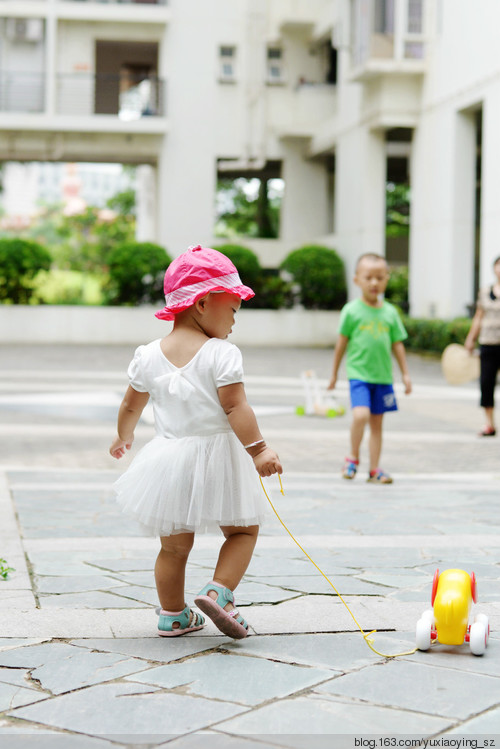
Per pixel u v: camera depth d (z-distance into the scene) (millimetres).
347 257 38000
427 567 6641
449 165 30984
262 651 4773
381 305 10875
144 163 42594
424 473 11703
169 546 5027
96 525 8023
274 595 5867
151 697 4078
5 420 16562
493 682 4289
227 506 4840
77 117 39406
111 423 16344
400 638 5027
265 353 34656
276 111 40750
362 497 9695
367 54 32438
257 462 4758
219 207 52531
